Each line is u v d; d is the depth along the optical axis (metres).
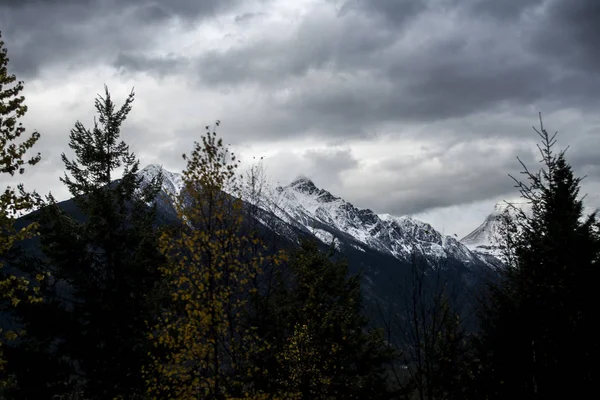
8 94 15.89
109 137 22.72
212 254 15.56
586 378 12.23
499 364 13.06
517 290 13.25
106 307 19.69
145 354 19.55
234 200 16.14
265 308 18.53
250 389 17.70
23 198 15.51
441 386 13.65
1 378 18.89
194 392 15.88
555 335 12.61
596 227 12.87
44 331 19.73
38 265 20.27
